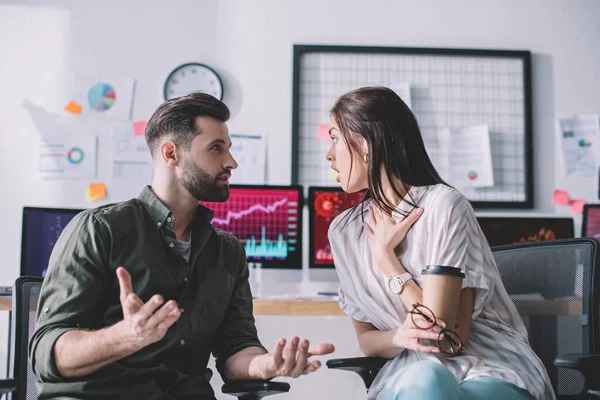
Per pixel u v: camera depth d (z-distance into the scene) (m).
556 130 3.57
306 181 3.48
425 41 3.56
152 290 1.63
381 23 3.55
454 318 1.59
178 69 3.46
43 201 3.38
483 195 3.51
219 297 1.73
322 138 3.49
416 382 1.40
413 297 1.66
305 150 3.49
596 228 3.29
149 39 3.48
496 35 3.59
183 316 1.65
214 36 3.51
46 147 3.40
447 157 3.51
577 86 3.59
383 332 1.75
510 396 1.52
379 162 1.75
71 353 1.43
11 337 1.71
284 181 3.46
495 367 1.59
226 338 1.77
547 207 3.54
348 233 1.88
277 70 3.51
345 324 3.27
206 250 1.76
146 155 3.44
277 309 2.74
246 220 3.19
